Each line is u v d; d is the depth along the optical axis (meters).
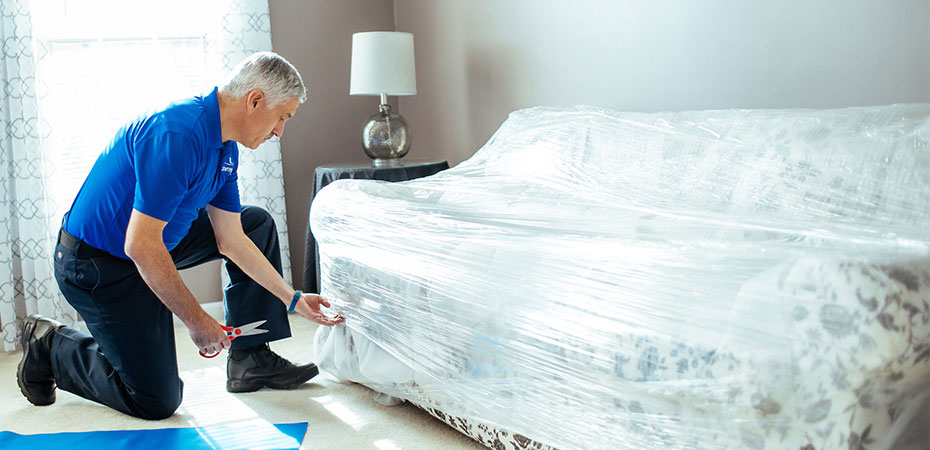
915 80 1.92
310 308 2.27
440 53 3.62
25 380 2.34
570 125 2.35
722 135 1.91
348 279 2.18
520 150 2.47
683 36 2.48
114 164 2.00
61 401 2.41
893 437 1.11
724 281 1.24
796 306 1.13
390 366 2.04
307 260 3.32
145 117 1.95
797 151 1.71
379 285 2.03
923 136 1.53
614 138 2.18
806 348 1.11
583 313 1.43
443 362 1.81
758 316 1.16
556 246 1.58
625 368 1.34
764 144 1.80
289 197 3.71
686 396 1.25
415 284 1.88
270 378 2.40
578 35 2.87
